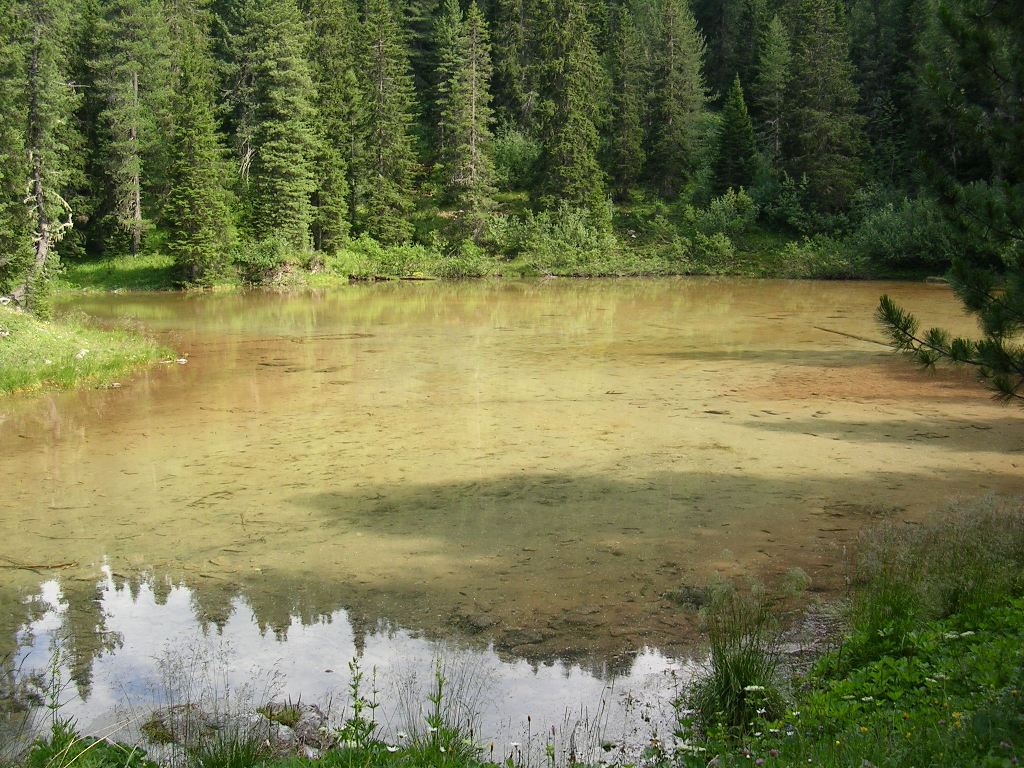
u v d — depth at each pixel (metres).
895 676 4.74
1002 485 9.85
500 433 12.70
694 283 43.53
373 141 51.34
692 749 4.28
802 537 8.28
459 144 52.28
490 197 55.81
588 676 5.67
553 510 9.24
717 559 7.75
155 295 39.00
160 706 5.30
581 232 50.59
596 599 6.95
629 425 13.09
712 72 74.38
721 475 10.45
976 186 7.12
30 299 23.12
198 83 42.34
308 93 46.62
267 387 16.50
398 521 8.98
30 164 31.42
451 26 65.19
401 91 53.94
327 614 6.78
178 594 7.22
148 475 10.83
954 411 13.84
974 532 7.11
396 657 6.01
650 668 5.77
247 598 7.11
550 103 53.59
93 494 10.08
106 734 4.95
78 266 45.00
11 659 6.07
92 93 47.06
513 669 5.79
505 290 40.12
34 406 15.05
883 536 7.76
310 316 29.09
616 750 4.65
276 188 44.47
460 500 9.64
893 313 7.14
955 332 22.78
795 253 46.72
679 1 63.47
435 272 48.06
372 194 50.53
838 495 9.59
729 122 54.22
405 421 13.55
